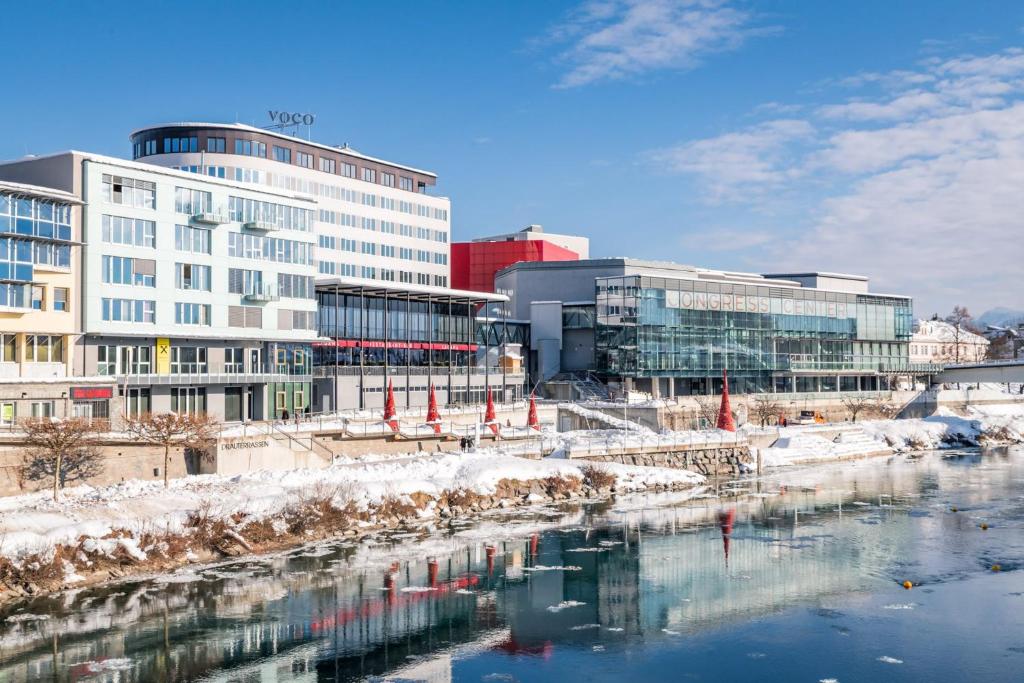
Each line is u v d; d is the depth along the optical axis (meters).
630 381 139.00
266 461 73.50
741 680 41.41
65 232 76.94
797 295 158.88
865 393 160.50
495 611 50.50
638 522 72.81
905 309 176.88
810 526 71.69
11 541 51.62
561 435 102.38
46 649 43.69
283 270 96.62
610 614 50.09
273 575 55.97
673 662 43.50
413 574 56.94
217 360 90.88
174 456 69.19
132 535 56.69
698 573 58.09
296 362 100.12
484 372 131.12
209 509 60.91
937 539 67.31
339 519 67.06
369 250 150.25
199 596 51.69
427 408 108.56
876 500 83.56
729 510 78.31
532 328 152.00
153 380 83.25
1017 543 65.88
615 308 140.50
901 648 45.03
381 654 44.09
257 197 93.88
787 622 48.81
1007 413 172.50
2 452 60.00
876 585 55.50
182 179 86.69
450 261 173.50
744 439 105.31
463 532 68.31
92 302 79.00
